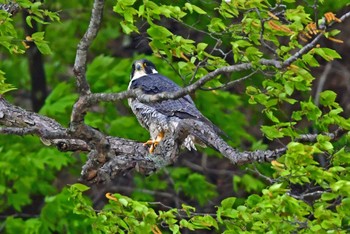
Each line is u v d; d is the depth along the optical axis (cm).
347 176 1033
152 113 1234
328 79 1934
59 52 1927
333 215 1005
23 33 1870
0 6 1106
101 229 1081
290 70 981
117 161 1030
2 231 1705
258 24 1033
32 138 1719
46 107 1672
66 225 1623
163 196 1873
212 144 1069
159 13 1021
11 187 1794
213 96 1709
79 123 940
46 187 1702
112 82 1694
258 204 1000
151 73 1440
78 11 1927
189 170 1836
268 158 1013
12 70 1948
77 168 1830
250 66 902
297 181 979
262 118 1711
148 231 1020
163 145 1091
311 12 1345
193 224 1041
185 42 1052
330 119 1039
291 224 1002
